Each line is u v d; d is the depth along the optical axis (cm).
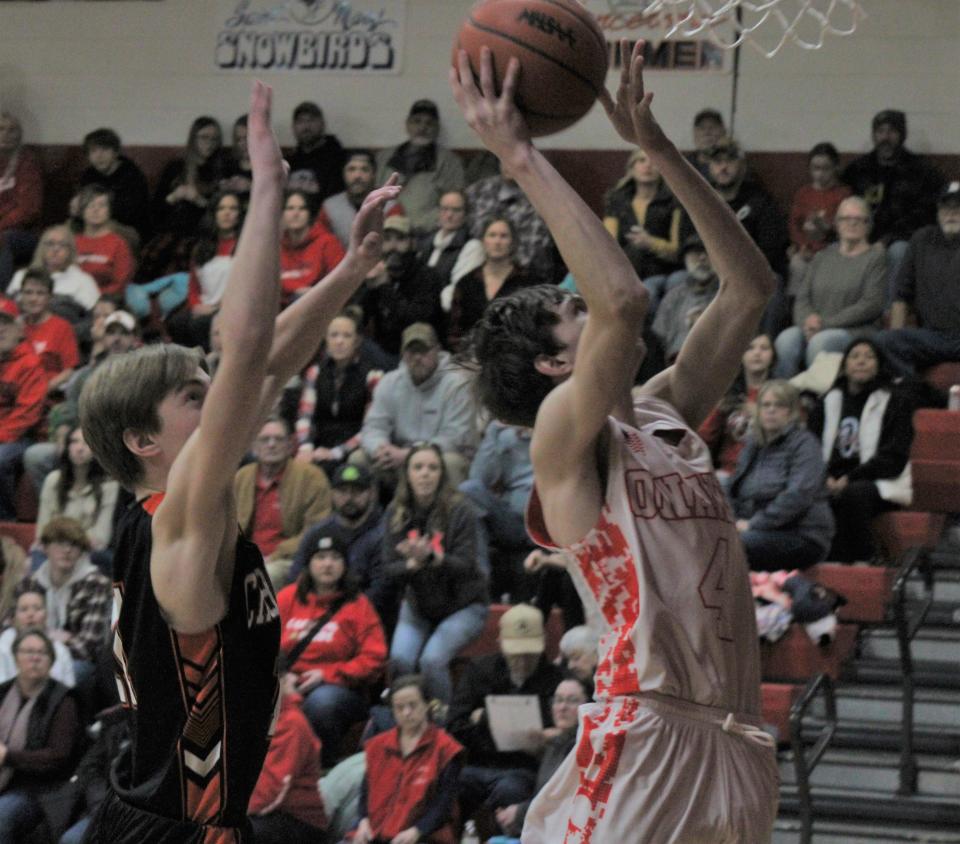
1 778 1269
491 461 1473
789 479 1391
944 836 1182
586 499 496
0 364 1730
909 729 1227
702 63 1988
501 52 488
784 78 1972
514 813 1155
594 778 496
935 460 1555
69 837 1211
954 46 1933
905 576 1234
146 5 2214
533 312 527
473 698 1248
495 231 1666
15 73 2245
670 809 490
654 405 535
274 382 505
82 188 2016
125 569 493
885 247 1781
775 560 1377
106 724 1267
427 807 1181
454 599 1357
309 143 2030
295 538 1455
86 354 1881
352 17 2144
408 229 1731
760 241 1758
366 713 1330
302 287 1812
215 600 471
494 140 482
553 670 1246
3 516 1695
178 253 2023
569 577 1385
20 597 1361
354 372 1622
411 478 1377
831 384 1576
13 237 2059
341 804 1230
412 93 2122
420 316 1727
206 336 1836
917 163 1822
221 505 457
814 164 1838
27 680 1290
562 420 484
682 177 534
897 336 1623
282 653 1318
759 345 1532
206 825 484
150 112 2206
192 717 481
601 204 2016
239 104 2180
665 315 1642
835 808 1227
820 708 1337
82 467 1546
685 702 497
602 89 521
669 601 493
